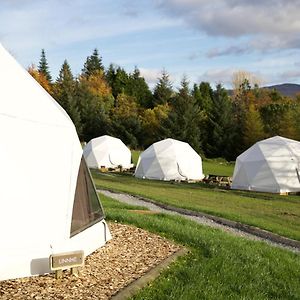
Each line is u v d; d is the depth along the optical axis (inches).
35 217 245.0
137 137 2228.1
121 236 337.7
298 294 245.4
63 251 249.6
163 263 263.7
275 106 2105.1
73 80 2598.4
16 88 267.6
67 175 272.7
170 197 777.6
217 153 2097.7
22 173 244.2
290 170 1008.9
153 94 2554.1
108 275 239.1
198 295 216.4
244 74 2960.1
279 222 568.1
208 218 576.4
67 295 205.8
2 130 241.3
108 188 871.7
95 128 2274.9
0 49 285.1
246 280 252.1
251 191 1001.5
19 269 231.1
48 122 270.5
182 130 2053.4
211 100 2394.2
